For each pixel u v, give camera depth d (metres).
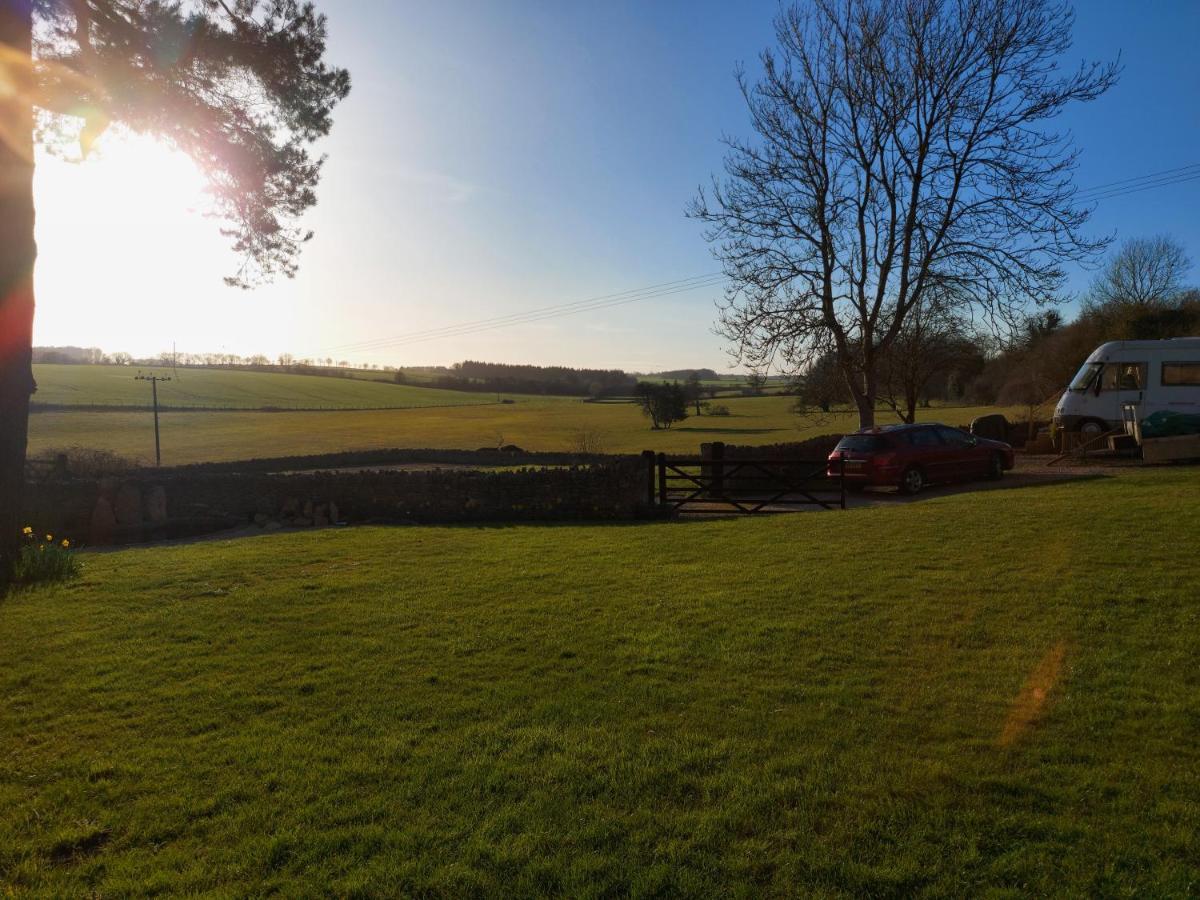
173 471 29.77
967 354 29.33
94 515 15.67
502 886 3.42
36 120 11.77
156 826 4.04
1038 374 50.22
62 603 9.05
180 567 11.03
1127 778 4.02
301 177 12.70
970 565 8.48
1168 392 19.73
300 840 3.84
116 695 5.98
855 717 4.93
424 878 3.49
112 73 10.77
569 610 7.86
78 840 3.96
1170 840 3.47
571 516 16.41
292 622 7.86
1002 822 3.69
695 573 9.30
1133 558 8.09
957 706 4.99
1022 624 6.43
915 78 20.73
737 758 4.46
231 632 7.57
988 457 18.72
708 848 3.62
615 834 3.77
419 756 4.68
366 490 17.11
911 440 17.89
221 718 5.45
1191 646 5.69
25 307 10.32
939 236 21.02
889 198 21.62
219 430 70.00
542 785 4.27
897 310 22.02
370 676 6.16
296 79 11.87
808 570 8.91
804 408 32.03
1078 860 3.39
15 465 10.38
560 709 5.31
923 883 3.31
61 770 4.77
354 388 117.06
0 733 5.36
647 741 4.75
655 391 76.38
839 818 3.80
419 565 10.73
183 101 11.35
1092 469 18.70
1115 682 5.19
